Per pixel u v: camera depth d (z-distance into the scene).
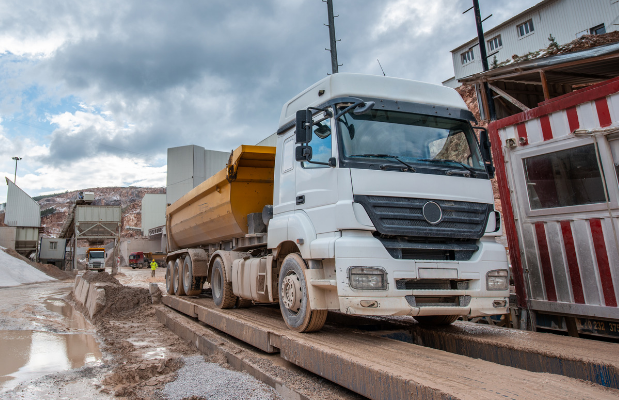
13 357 6.27
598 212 4.66
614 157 4.53
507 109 9.38
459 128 5.27
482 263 4.63
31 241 44.91
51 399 4.20
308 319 4.88
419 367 3.25
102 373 5.19
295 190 5.45
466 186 4.85
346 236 4.37
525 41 23.66
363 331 5.26
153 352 6.15
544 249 5.27
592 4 20.64
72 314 11.66
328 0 16.78
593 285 4.71
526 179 5.54
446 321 5.52
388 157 4.70
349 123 4.75
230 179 7.54
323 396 3.50
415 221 4.47
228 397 3.78
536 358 3.74
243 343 6.04
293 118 5.79
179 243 12.38
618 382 3.08
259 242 7.38
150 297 11.45
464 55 27.12
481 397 2.47
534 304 5.36
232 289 7.87
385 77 5.22
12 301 15.13
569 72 8.13
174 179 36.19
